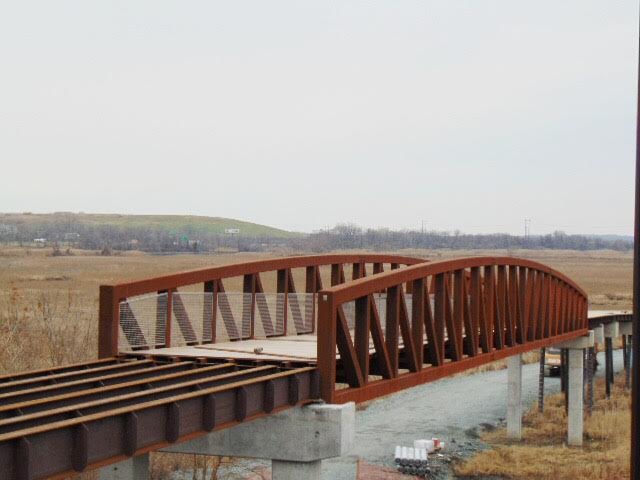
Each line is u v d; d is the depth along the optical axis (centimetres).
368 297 1930
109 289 1936
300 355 1952
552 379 6112
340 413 1714
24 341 2723
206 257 17675
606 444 3956
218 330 2322
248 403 1569
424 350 2802
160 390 1442
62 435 1170
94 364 1848
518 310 3119
